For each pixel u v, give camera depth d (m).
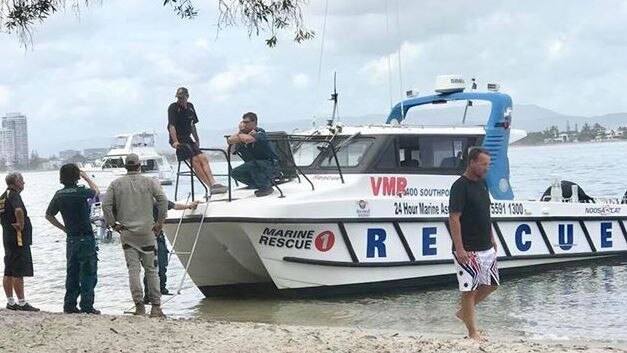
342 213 12.30
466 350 7.53
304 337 8.16
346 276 12.47
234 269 13.07
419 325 10.42
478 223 7.90
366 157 12.98
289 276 12.16
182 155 12.65
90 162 60.06
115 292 13.84
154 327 8.55
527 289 13.04
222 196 12.65
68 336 8.07
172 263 17.34
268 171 12.37
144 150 57.88
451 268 13.31
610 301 11.92
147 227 9.74
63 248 21.89
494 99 14.57
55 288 14.49
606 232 15.49
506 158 14.56
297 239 12.05
